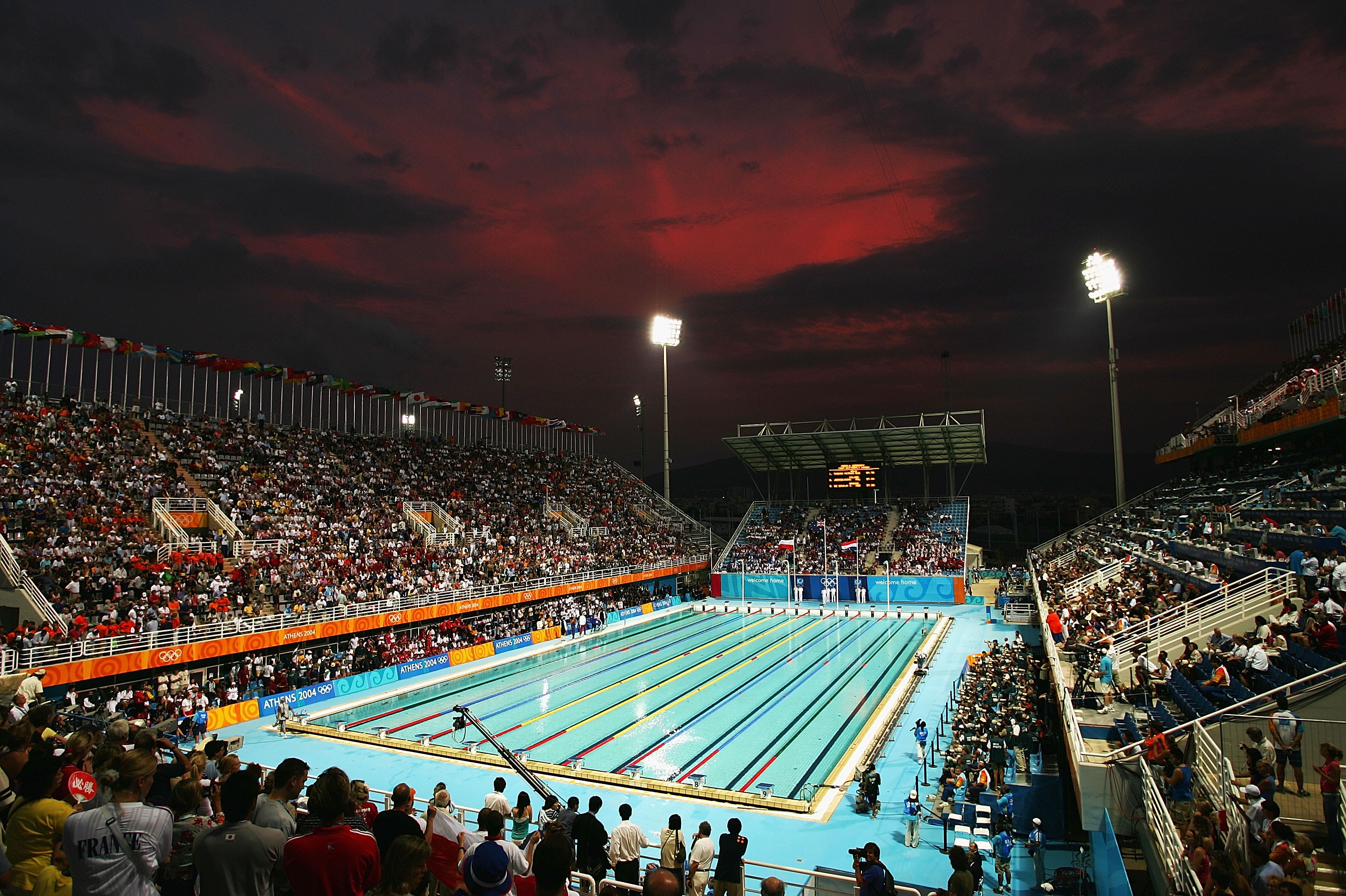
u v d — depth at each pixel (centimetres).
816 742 2525
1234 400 4672
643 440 8538
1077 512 9606
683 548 6450
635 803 1977
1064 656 2345
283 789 571
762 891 700
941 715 2752
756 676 3506
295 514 3841
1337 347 3625
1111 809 1329
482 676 3512
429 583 3831
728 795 1983
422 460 5400
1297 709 1269
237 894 449
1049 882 1484
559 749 2452
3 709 998
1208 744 1205
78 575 2673
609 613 4916
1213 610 2064
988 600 5619
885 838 1739
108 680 2472
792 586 6038
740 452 7044
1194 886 864
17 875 505
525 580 4334
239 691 2744
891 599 5794
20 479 3067
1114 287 5156
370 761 2295
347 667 3098
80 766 648
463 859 630
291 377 4769
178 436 4038
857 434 6488
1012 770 1878
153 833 477
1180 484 4762
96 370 4084
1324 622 1550
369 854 450
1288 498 2783
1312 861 845
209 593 2947
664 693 3200
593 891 780
